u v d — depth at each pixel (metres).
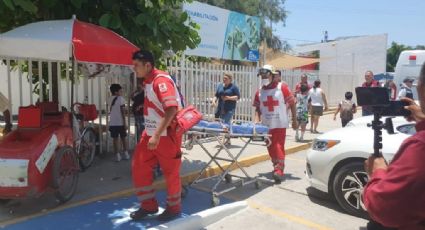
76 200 5.71
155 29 6.71
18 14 6.82
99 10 6.89
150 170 4.99
